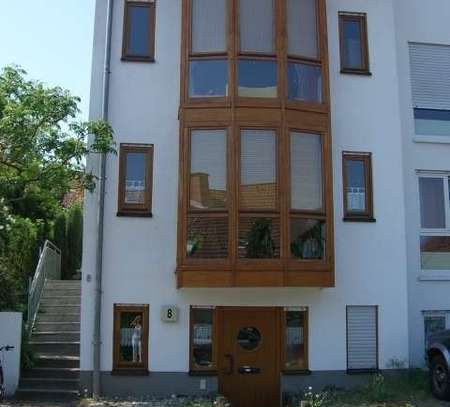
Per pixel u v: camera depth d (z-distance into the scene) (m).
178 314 14.59
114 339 14.38
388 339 15.31
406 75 16.94
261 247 13.79
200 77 14.40
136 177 14.95
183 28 14.58
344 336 15.10
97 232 14.55
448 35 17.28
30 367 14.70
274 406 14.73
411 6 17.27
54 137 13.64
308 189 14.30
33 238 17.78
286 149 14.08
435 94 17.09
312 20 15.02
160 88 15.19
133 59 15.20
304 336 15.00
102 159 14.63
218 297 14.70
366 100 15.96
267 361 14.84
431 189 16.83
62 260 24.12
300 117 14.35
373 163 15.78
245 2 14.60
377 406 12.96
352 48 16.22
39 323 16.59
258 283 13.69
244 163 14.00
